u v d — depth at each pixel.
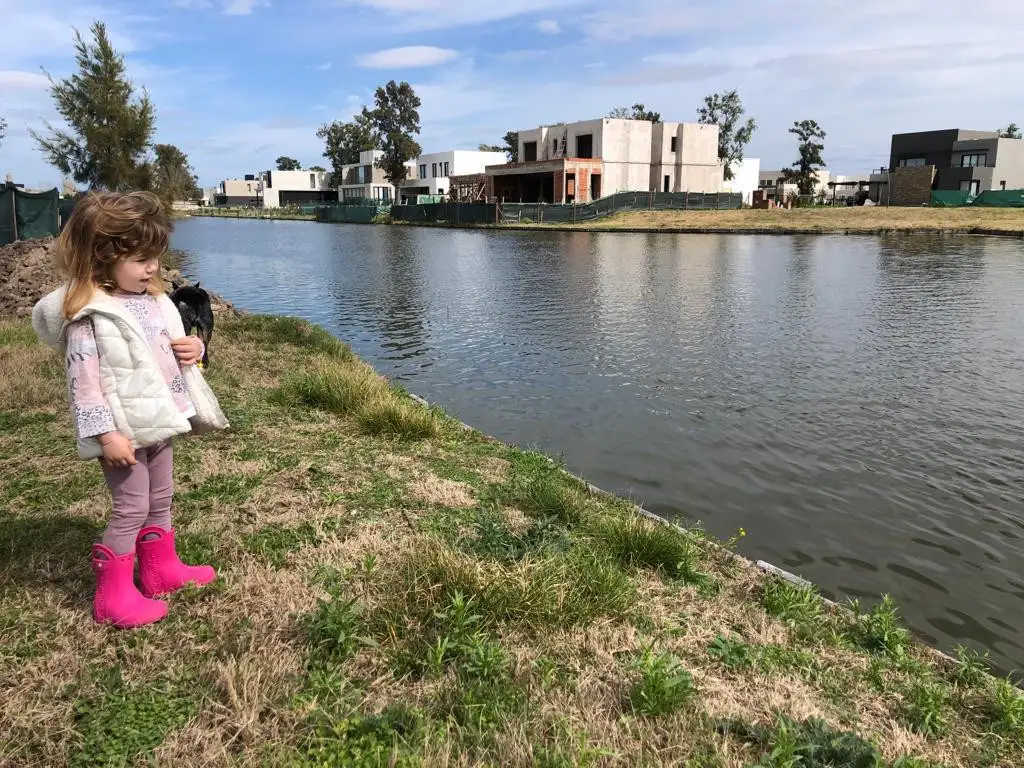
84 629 2.72
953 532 4.99
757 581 3.85
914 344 10.82
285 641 2.74
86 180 26.41
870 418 7.33
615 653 2.87
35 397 5.99
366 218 68.12
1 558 3.27
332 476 4.61
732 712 2.55
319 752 2.17
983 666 3.50
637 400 7.96
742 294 16.23
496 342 11.20
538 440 6.67
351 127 112.12
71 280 2.44
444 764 2.10
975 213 43.25
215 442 5.16
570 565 3.47
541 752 2.20
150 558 2.93
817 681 2.86
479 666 2.59
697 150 63.44
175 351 2.76
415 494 4.42
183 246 36.00
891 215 44.19
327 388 6.53
